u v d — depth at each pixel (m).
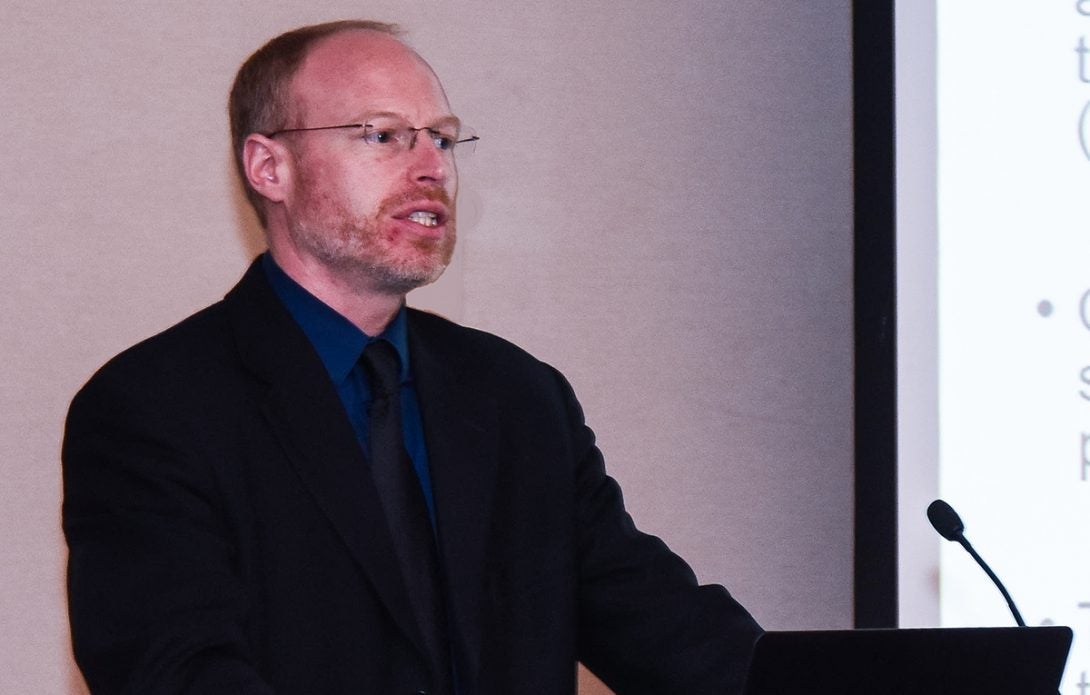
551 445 4.70
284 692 3.97
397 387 4.51
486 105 6.25
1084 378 5.69
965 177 5.68
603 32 6.40
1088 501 5.64
